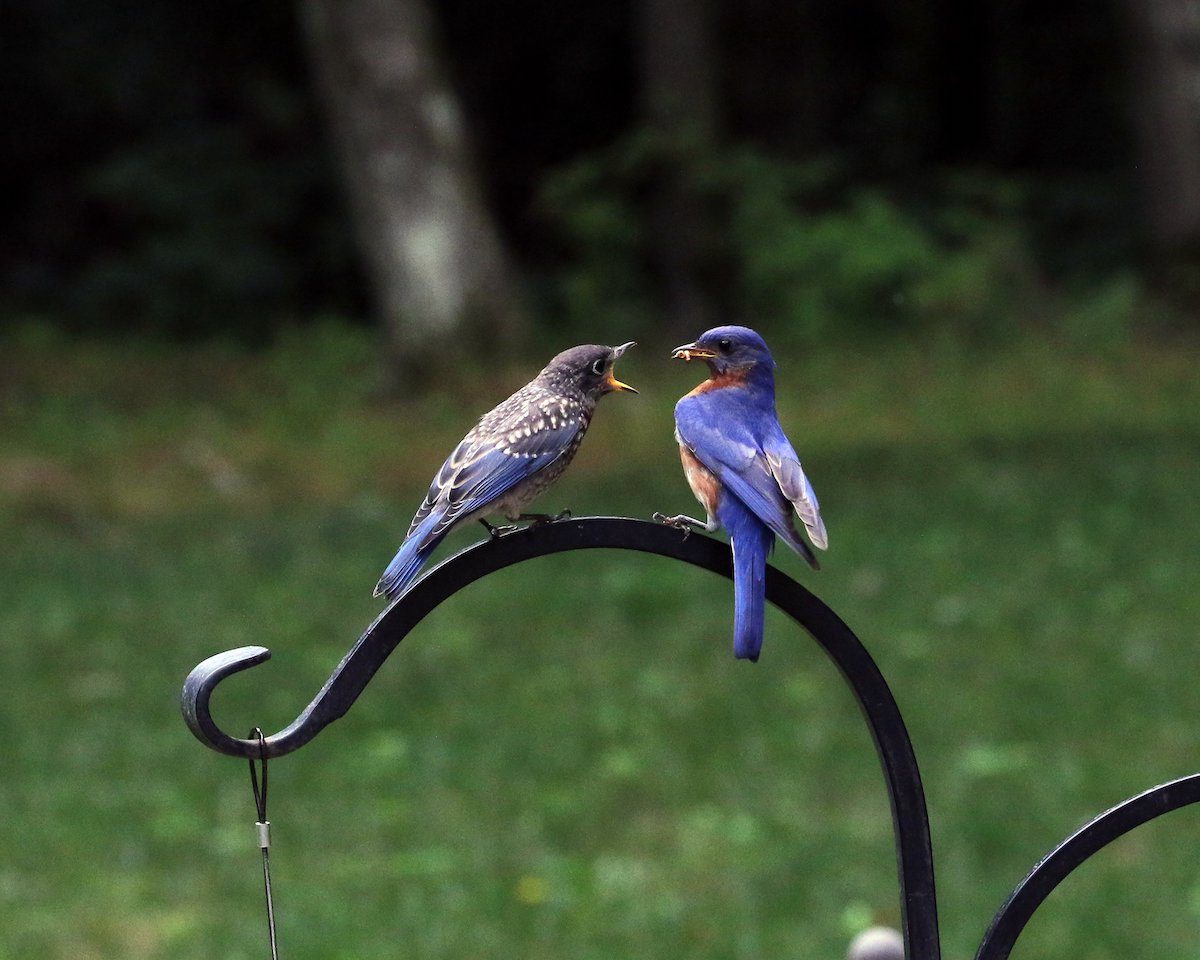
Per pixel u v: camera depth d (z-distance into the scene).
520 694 10.73
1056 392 20.50
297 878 8.09
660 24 26.16
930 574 13.00
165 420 20.14
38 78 28.12
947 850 8.26
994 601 12.23
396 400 21.19
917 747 9.61
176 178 26.94
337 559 14.15
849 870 8.00
